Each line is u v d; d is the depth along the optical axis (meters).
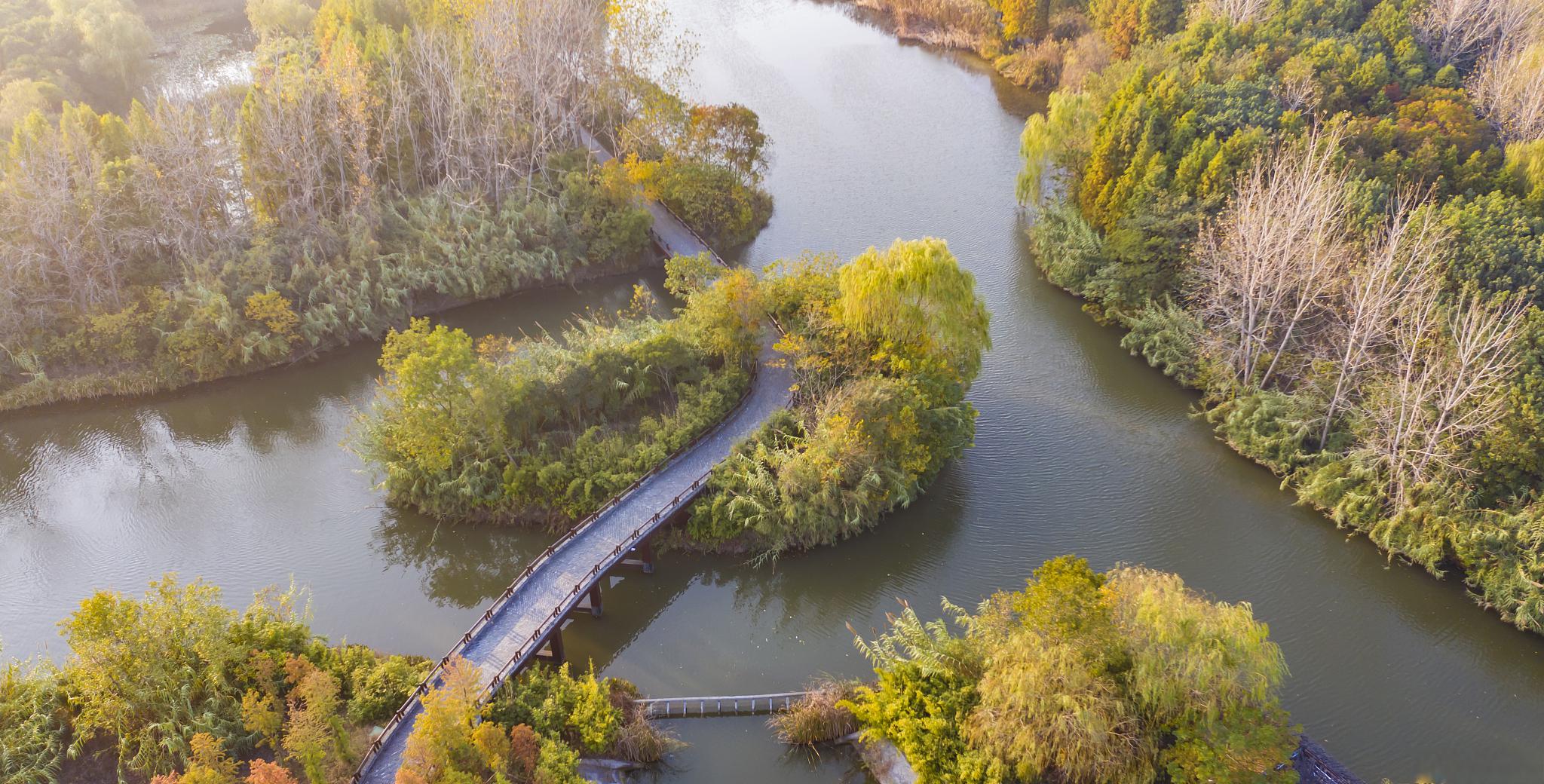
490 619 54.38
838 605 61.53
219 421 78.44
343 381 82.06
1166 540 65.12
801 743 51.22
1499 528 58.72
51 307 79.69
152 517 69.19
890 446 64.94
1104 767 43.00
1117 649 44.00
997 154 117.38
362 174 87.56
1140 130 89.38
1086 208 93.25
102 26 112.12
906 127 123.88
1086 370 81.81
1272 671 43.31
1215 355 76.31
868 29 158.75
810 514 63.28
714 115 103.25
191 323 79.12
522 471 65.44
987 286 92.88
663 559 64.38
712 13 162.88
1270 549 64.25
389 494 68.44
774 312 75.25
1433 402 62.88
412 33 110.44
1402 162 84.94
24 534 68.00
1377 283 67.44
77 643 46.53
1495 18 116.81
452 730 43.34
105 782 47.12
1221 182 83.94
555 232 93.25
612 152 111.19
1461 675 55.56
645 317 86.69
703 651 58.56
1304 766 45.53
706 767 50.62
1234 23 118.50
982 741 45.66
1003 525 66.56
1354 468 64.69
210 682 49.03
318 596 62.44
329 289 84.56
